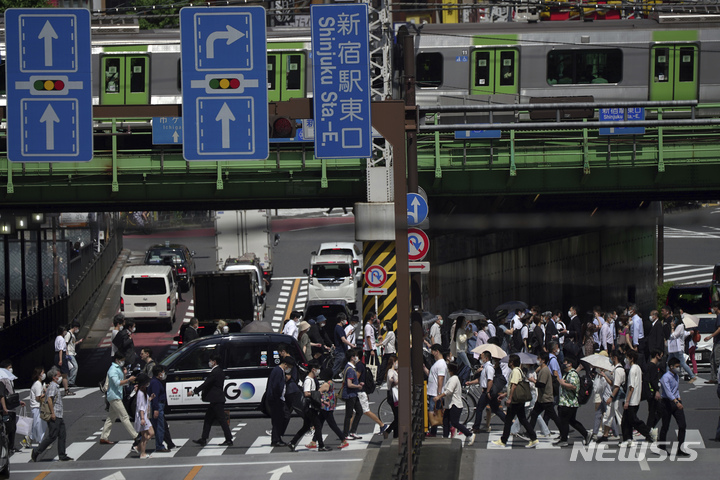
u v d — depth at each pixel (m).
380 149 105.31
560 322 109.62
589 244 159.25
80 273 190.25
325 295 163.50
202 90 54.38
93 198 110.56
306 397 69.69
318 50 55.25
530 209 127.12
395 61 105.19
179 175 109.62
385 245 115.81
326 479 59.88
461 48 125.25
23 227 134.38
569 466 61.44
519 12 149.75
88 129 56.16
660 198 121.44
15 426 70.75
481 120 124.56
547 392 68.44
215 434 78.94
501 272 146.00
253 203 120.69
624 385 72.25
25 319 139.00
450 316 120.94
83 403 99.81
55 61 55.91
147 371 85.00
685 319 103.06
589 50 125.25
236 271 145.38
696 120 65.50
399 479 47.28
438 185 112.19
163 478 61.81
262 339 87.12
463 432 69.06
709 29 126.00
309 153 108.75
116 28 129.25
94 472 64.31
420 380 67.06
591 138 109.00
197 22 54.25
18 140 55.94
